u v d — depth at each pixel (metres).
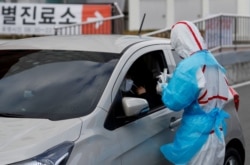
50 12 15.87
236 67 14.19
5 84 4.31
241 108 10.52
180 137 4.19
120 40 4.76
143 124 4.13
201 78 4.07
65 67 4.31
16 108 3.99
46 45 4.68
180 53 4.31
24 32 15.97
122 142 3.82
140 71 4.54
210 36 13.78
